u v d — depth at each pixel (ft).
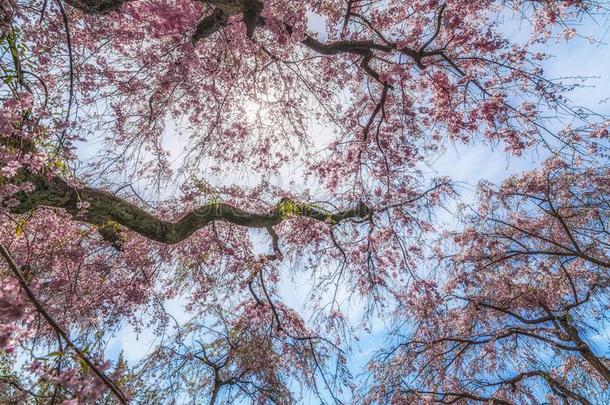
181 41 17.83
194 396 29.53
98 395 5.95
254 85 25.22
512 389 28.81
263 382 30.17
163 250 26.61
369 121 25.18
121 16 18.83
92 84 19.35
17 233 12.61
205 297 28.94
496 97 22.26
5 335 6.23
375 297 27.91
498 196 30.30
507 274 32.14
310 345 29.01
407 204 28.04
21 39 11.57
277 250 28.02
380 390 29.58
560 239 31.60
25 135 8.73
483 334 30.55
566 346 27.53
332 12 25.32
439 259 31.37
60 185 13.93
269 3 18.22
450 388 31.17
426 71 25.13
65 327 22.75
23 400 6.06
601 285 29.30
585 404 26.50
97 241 24.38
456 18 21.27
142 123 20.97
